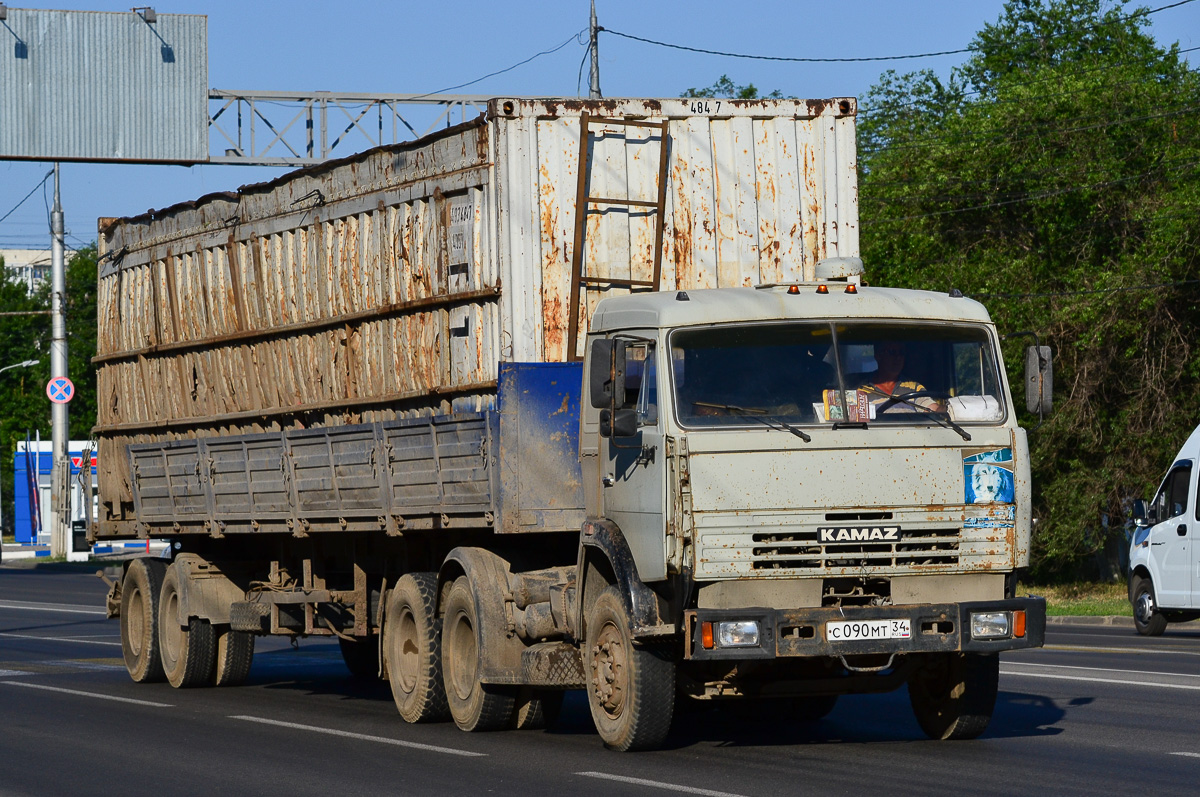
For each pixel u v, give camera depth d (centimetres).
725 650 1392
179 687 2378
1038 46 6700
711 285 1816
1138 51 6028
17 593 5138
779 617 1402
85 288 12769
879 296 1516
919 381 1477
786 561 1416
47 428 12475
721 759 1514
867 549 1427
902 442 1438
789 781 1373
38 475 9906
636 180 1792
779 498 1414
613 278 1772
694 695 1547
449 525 1772
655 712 1505
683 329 1465
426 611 1836
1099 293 4144
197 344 2462
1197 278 4175
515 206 1733
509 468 1647
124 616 2555
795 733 1727
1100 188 4447
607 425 1488
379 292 1995
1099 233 4522
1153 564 3300
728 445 1416
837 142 1869
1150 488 4250
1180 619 3391
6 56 4897
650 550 1455
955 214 4750
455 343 1823
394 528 1889
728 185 1828
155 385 2645
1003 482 1455
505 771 1470
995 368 1496
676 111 1812
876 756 1524
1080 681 2209
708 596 1416
